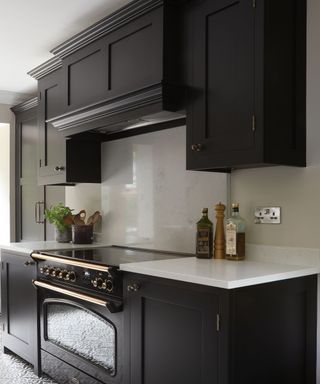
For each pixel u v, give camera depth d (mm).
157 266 2121
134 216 3182
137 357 2133
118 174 3346
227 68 2109
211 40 2189
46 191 4258
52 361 2867
